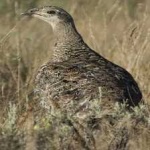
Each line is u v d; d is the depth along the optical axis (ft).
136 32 106.83
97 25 137.80
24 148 72.08
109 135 75.00
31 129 75.61
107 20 141.18
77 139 74.28
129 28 109.29
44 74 85.76
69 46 93.15
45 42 132.87
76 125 75.66
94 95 79.20
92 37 116.26
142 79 99.81
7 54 113.91
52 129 74.38
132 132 75.15
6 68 109.91
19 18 143.13
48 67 86.22
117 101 78.33
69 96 80.64
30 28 143.74
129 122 75.20
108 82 81.05
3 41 105.91
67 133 74.13
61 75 83.35
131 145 73.61
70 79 82.17
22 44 124.06
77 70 83.41
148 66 104.53
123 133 74.79
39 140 72.59
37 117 82.79
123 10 150.41
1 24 141.59
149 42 110.93
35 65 109.19
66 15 97.45
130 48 107.96
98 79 81.46
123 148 74.59
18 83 100.07
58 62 89.15
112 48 117.50
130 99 80.18
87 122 76.28
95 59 88.12
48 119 76.13
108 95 78.79
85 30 131.13
